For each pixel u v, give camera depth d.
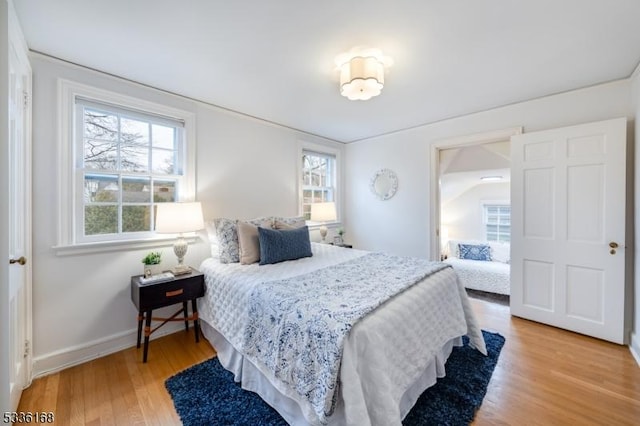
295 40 1.67
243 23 1.51
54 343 1.85
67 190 1.91
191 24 1.52
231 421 1.39
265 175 3.22
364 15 1.44
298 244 2.47
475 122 3.00
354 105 2.75
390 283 1.66
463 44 1.71
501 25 1.53
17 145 1.51
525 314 2.67
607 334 2.22
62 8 1.39
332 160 4.22
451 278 2.00
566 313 2.43
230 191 2.88
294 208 3.57
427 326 1.57
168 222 2.11
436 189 3.37
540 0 1.34
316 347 1.18
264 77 2.14
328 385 1.07
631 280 2.19
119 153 2.21
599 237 2.25
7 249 1.07
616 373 1.80
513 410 1.47
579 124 2.37
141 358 2.00
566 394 1.60
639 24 1.51
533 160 2.57
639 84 2.01
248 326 1.58
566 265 2.42
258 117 3.10
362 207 4.13
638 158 2.04
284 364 1.30
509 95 2.52
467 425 1.37
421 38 1.64
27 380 1.67
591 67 2.02
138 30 1.58
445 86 2.32
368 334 1.17
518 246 2.69
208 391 1.62
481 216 5.02
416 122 3.31
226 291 1.93
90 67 1.98
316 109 2.86
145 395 1.60
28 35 1.61
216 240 2.48
